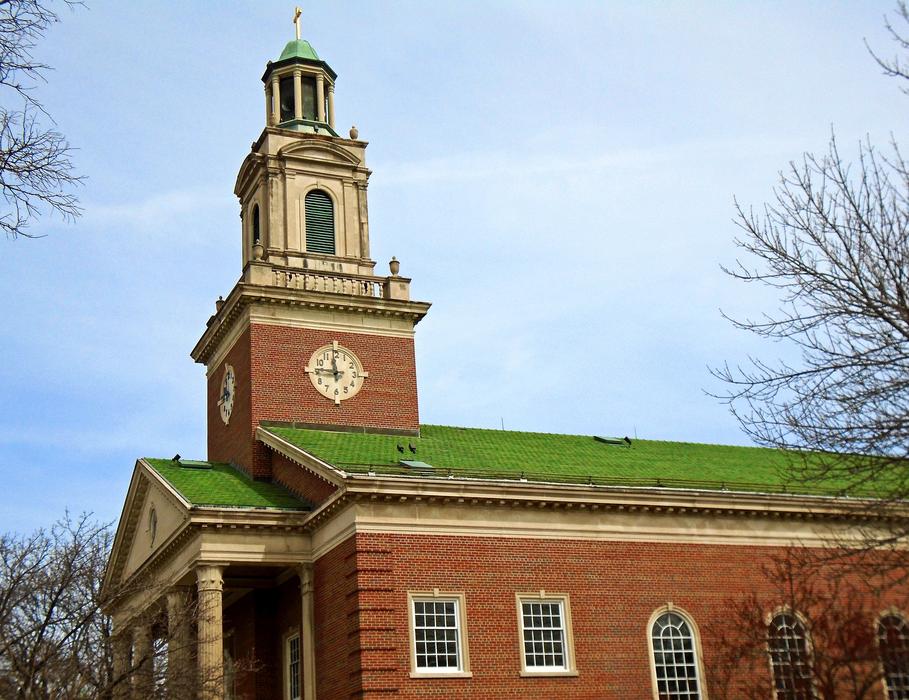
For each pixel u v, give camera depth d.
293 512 40.00
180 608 39.66
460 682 36.78
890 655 39.06
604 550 40.81
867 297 20.94
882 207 21.44
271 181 52.16
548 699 37.94
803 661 40.44
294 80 55.44
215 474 45.38
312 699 38.44
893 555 34.88
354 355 49.47
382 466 39.69
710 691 40.59
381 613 36.34
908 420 20.64
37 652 32.78
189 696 34.19
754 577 43.03
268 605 44.19
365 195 53.66
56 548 46.94
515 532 39.44
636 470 46.19
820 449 21.89
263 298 48.31
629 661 39.78
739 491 44.69
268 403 47.12
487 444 47.84
